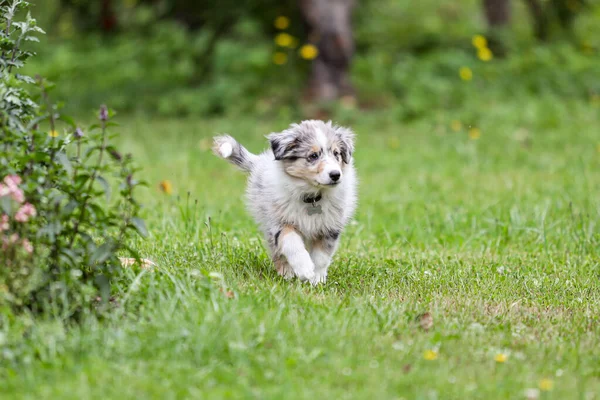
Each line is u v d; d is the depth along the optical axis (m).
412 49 29.72
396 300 8.72
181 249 10.42
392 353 7.12
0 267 7.10
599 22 32.88
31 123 7.50
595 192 15.27
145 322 7.33
